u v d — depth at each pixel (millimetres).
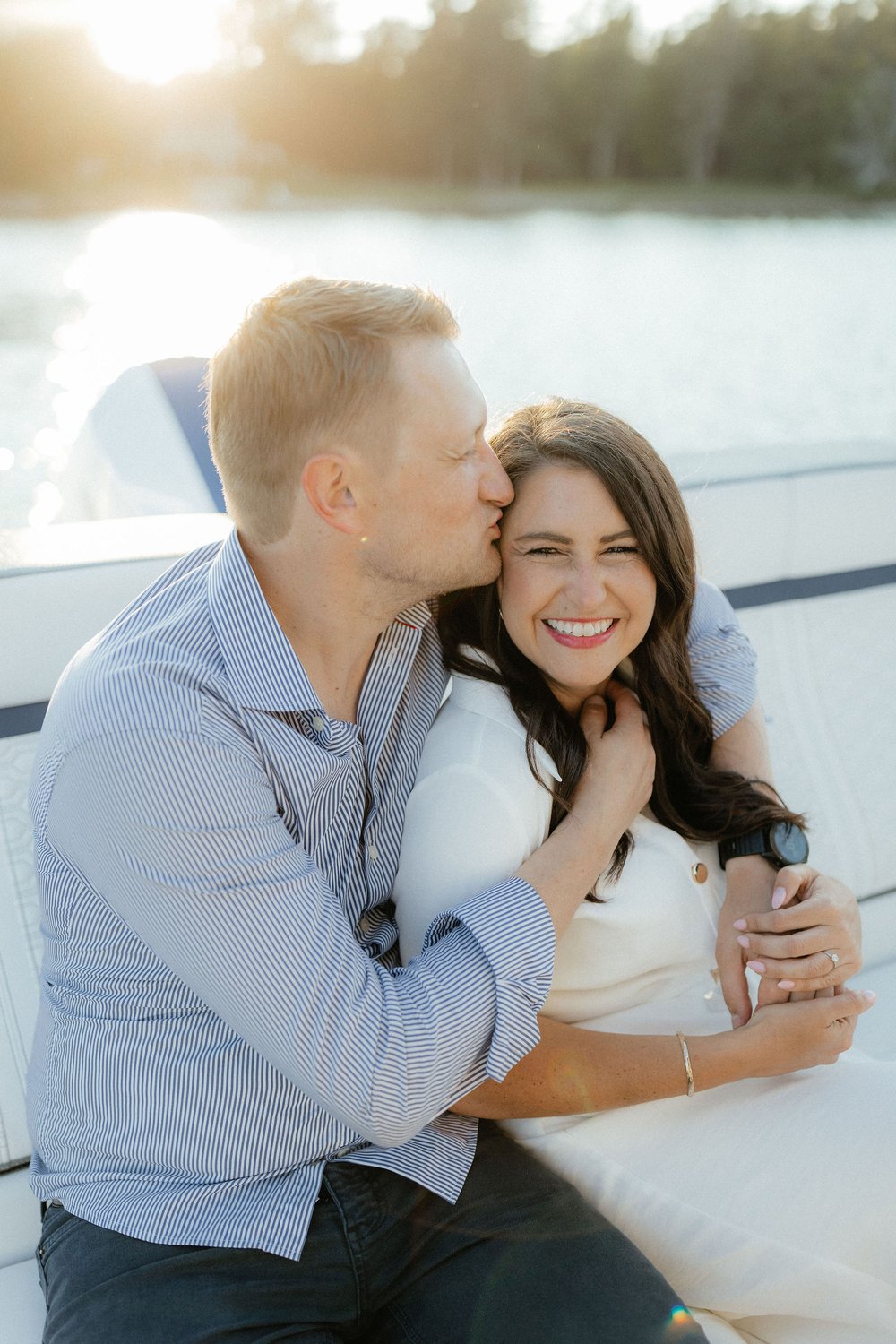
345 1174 1123
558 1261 1101
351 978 1025
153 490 1919
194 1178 1102
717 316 11742
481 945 1062
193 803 1015
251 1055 1100
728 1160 1188
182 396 2031
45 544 1543
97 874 1054
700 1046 1191
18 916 1432
